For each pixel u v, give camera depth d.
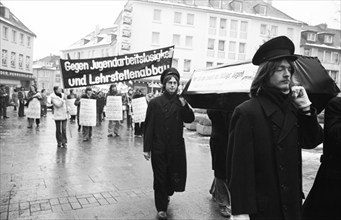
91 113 10.75
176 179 4.13
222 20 42.41
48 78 82.38
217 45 42.09
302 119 2.02
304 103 1.97
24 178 5.80
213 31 41.84
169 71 4.33
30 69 49.16
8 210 4.25
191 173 6.57
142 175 6.28
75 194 4.99
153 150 4.16
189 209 4.51
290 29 45.75
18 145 9.30
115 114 11.91
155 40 39.34
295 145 1.91
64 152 8.49
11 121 16.88
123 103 18.48
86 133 10.82
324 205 2.25
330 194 2.21
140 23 38.47
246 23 43.41
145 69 8.38
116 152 8.77
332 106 2.20
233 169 1.92
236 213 1.86
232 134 2.02
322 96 2.73
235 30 42.91
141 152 8.89
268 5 48.31
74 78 8.18
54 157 7.79
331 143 2.20
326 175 2.24
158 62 8.41
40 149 8.80
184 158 4.20
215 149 4.23
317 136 2.04
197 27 40.97
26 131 12.82
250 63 3.48
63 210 4.30
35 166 6.76
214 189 4.86
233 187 1.90
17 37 44.59
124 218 4.10
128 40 37.38
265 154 1.87
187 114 4.29
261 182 1.88
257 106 1.94
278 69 1.92
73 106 17.44
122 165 7.13
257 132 1.89
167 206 4.25
